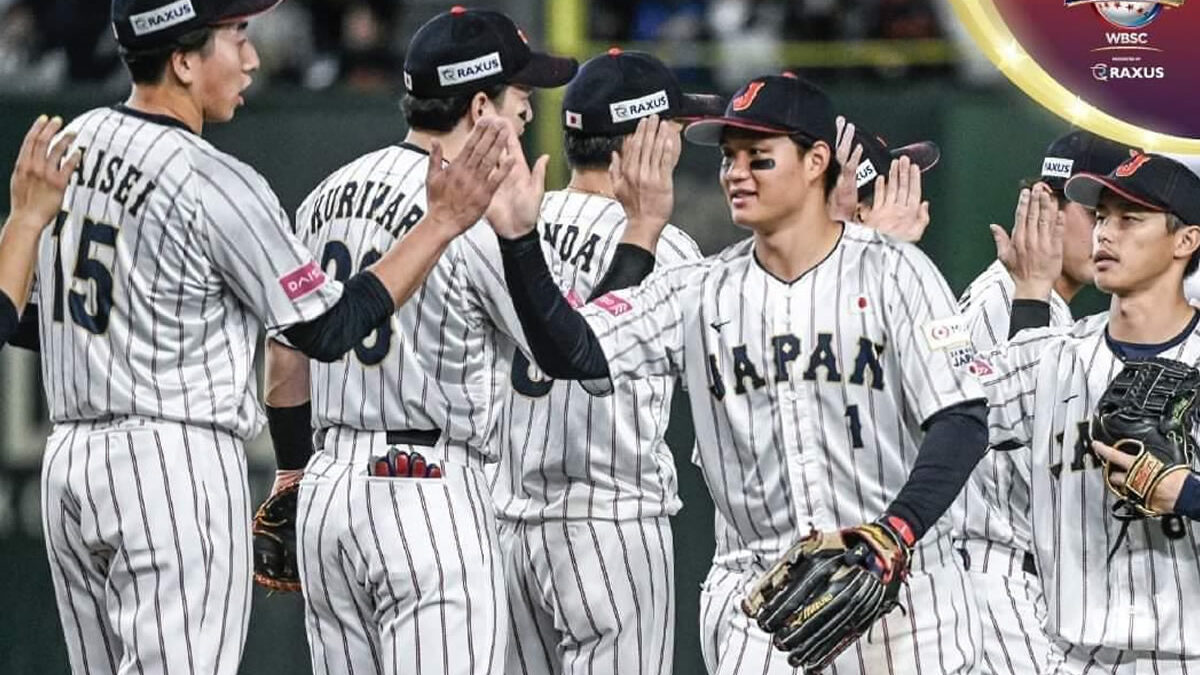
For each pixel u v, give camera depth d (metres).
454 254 22.53
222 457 21.11
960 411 19.64
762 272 20.41
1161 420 19.88
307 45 43.25
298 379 24.48
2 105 35.97
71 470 21.05
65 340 21.08
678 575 35.44
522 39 23.86
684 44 41.66
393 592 22.66
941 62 39.38
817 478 20.16
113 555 21.11
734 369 20.28
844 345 20.00
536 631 26.66
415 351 22.70
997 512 26.30
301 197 35.53
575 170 26.36
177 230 20.50
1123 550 20.42
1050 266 22.92
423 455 22.84
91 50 41.06
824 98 20.22
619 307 20.16
